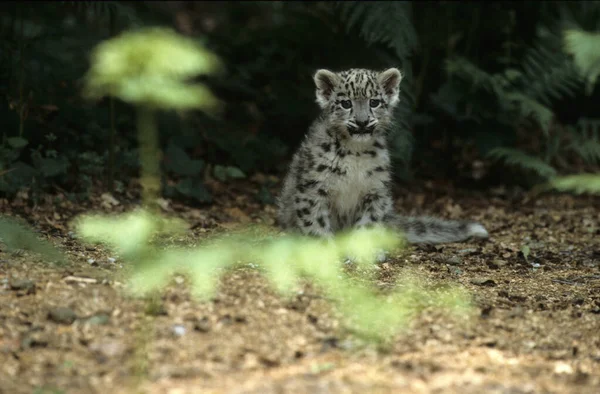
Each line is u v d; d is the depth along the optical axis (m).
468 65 15.59
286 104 16.62
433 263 10.88
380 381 6.90
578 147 15.88
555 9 16.98
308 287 8.84
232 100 17.83
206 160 15.99
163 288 8.55
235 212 13.77
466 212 14.72
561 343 7.99
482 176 16.81
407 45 14.37
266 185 15.24
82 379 6.78
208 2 21.98
